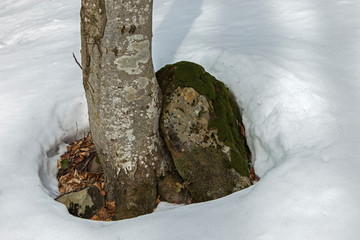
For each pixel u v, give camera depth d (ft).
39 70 13.32
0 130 9.87
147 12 7.64
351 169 7.29
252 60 11.32
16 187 8.32
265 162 9.29
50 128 10.48
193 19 16.67
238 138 9.93
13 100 11.28
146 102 8.45
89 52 7.81
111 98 8.12
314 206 6.66
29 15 21.62
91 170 10.03
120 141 8.53
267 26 14.65
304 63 11.25
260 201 7.12
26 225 7.30
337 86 9.93
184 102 9.27
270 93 10.11
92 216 8.68
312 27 13.96
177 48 13.48
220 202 7.70
